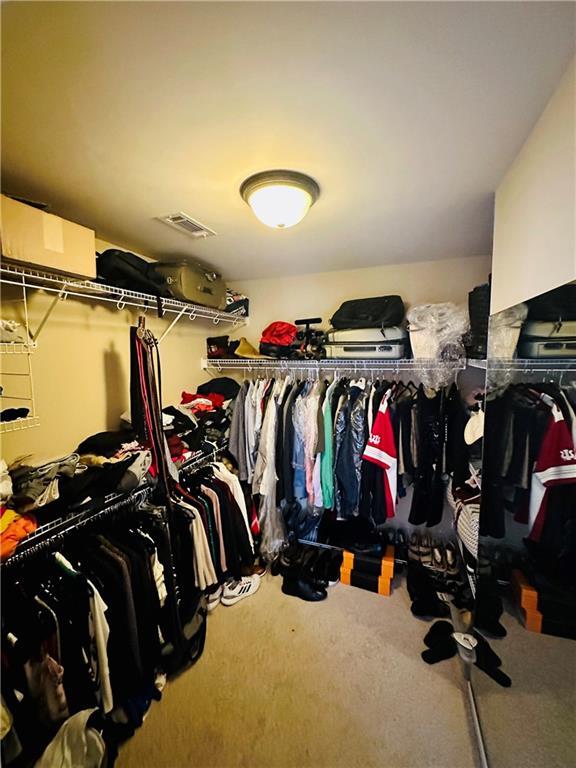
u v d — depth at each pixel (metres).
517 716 0.97
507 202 1.13
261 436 2.22
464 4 0.59
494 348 1.22
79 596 1.11
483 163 1.09
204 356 2.69
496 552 1.15
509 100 0.82
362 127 0.92
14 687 0.95
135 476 1.41
